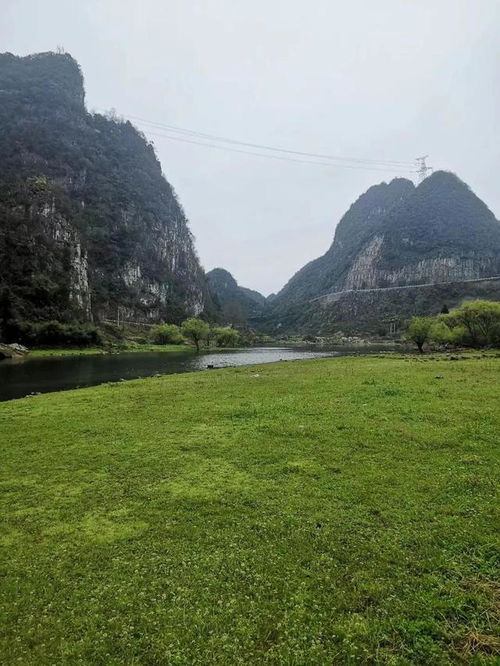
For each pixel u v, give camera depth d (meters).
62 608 5.06
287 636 4.59
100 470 9.53
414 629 4.66
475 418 12.57
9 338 78.50
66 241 117.88
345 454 10.00
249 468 9.37
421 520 6.88
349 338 166.00
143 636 4.62
